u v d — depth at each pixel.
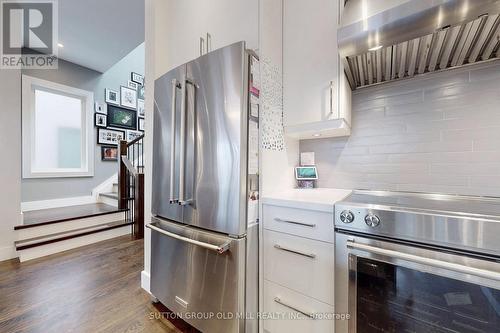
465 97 1.27
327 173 1.74
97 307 1.66
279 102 1.51
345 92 1.35
